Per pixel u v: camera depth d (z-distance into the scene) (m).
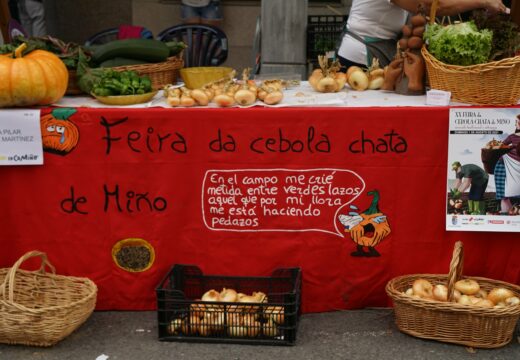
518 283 3.58
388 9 4.24
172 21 7.97
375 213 3.52
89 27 8.07
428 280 3.55
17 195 3.56
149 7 7.94
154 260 3.63
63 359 3.23
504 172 3.39
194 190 3.54
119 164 3.52
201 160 3.51
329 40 6.02
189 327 3.38
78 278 3.54
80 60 3.85
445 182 3.46
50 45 3.94
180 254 3.63
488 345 3.25
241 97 3.49
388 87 3.88
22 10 6.59
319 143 3.46
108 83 3.60
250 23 7.85
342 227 3.55
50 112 3.45
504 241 3.53
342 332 3.45
